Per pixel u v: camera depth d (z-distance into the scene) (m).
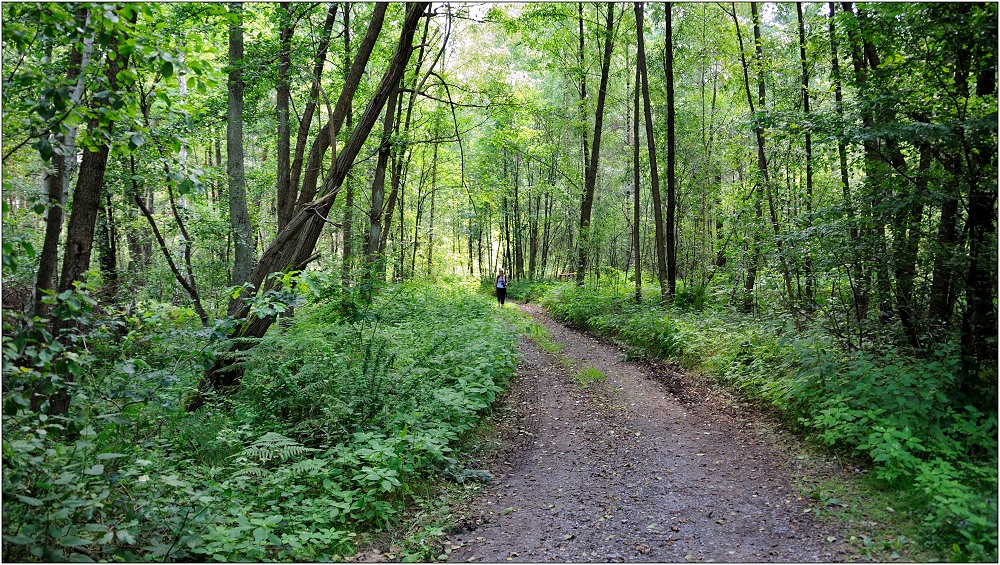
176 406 5.66
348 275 9.54
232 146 9.47
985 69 5.63
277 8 9.74
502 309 19.75
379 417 6.30
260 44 9.67
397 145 12.41
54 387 3.62
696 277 18.69
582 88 21.02
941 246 5.92
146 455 4.64
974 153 5.32
